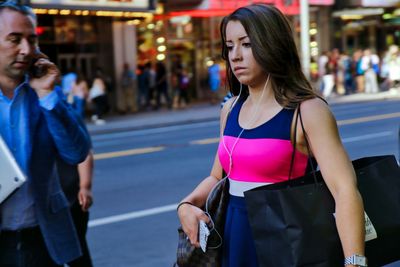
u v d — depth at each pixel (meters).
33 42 3.94
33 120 3.96
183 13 33.41
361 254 2.95
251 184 3.34
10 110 3.95
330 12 42.41
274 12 3.34
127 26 32.56
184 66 36.28
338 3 41.97
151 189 12.37
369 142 18.00
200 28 36.69
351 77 37.78
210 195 3.55
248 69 3.34
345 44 43.53
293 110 3.25
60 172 5.54
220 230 3.50
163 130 24.67
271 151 3.26
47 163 4.01
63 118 3.91
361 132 20.36
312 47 41.81
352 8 41.75
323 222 3.03
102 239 8.95
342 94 37.44
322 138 3.16
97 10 27.17
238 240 3.40
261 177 3.31
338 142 3.19
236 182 3.41
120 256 8.18
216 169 3.76
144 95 32.81
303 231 3.00
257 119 3.35
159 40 35.00
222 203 3.49
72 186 5.62
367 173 3.28
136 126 26.02
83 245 5.79
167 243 8.68
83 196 5.71
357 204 3.01
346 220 2.98
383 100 33.72
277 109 3.30
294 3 33.62
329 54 37.72
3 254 4.02
